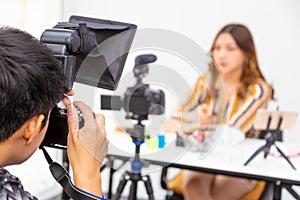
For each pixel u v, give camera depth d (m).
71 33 0.81
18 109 0.63
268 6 2.96
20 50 0.64
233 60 2.69
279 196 1.75
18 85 0.62
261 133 2.42
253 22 2.99
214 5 3.04
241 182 2.34
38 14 2.96
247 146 2.09
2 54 0.62
